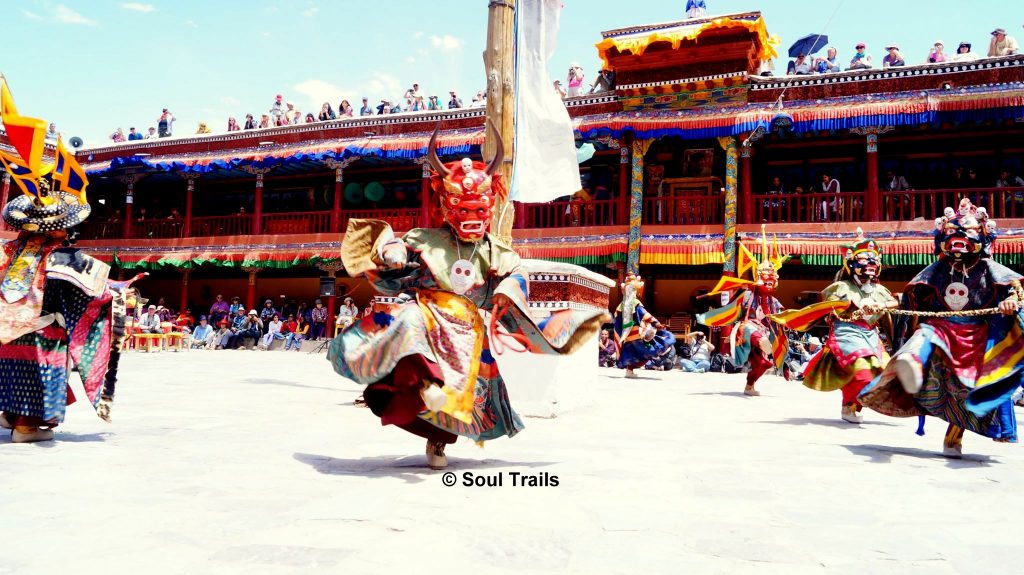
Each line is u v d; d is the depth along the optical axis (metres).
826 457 6.09
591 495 4.42
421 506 4.03
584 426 7.73
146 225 32.38
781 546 3.40
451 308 5.20
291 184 32.97
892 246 21.08
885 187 24.94
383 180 31.28
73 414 7.87
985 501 4.51
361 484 4.58
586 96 24.25
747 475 5.16
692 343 21.30
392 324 4.90
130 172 31.59
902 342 7.18
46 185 6.16
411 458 5.58
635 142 23.56
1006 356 6.13
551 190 9.48
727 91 22.83
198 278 34.47
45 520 3.58
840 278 9.13
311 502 4.06
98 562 2.96
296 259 28.61
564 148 9.65
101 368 6.20
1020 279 6.18
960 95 20.52
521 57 9.69
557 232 24.66
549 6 9.79
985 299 6.41
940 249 6.59
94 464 5.07
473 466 5.31
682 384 15.05
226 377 13.65
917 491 4.78
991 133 23.80
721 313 12.84
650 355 16.70
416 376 4.84
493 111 9.52
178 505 3.93
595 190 25.78
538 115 9.59
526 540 3.42
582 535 3.52
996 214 22.30
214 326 28.91
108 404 6.25
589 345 9.79
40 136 6.05
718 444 6.68
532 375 8.52
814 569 3.09
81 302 6.17
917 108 20.81
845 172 25.67
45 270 5.99
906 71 21.28
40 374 5.94
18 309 5.83
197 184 34.44
